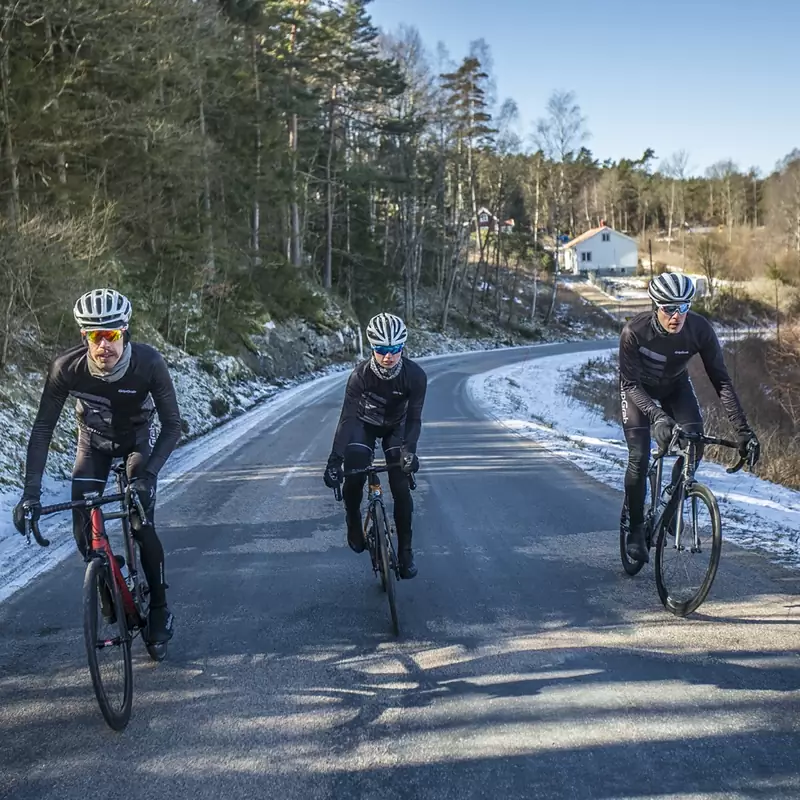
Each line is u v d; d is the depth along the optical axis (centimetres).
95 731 300
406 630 399
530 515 666
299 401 1769
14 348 1073
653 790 248
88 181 1489
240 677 346
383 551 402
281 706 316
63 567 525
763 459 1020
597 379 3005
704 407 1770
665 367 443
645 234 9756
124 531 357
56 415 355
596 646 368
